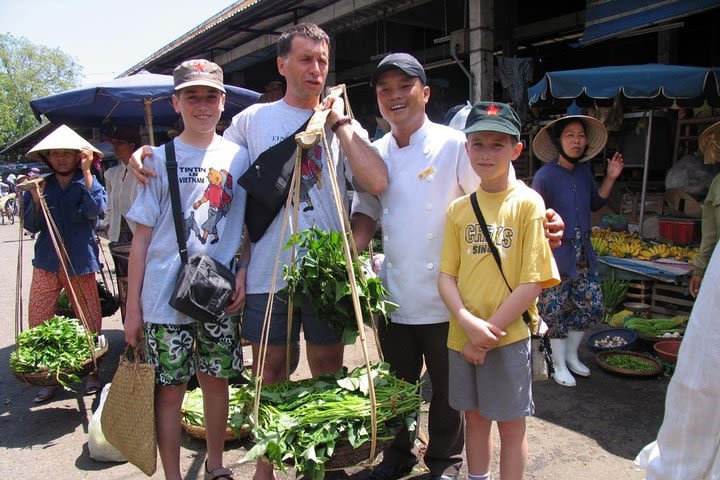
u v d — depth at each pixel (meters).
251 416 2.25
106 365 4.83
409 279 2.61
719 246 1.68
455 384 2.42
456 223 2.42
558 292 3.96
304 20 9.67
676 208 6.66
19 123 57.69
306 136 2.18
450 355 2.44
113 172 5.14
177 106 2.67
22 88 58.19
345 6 8.80
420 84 2.54
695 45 10.81
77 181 4.38
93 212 4.34
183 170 2.56
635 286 5.61
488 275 2.30
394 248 2.65
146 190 2.54
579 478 2.91
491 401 2.30
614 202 7.90
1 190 25.33
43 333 3.89
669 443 1.79
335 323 2.50
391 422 2.25
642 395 3.86
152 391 2.47
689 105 6.01
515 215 2.27
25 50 59.75
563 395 3.89
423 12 10.45
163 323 2.52
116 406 2.55
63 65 62.19
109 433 2.59
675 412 1.76
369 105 13.09
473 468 2.46
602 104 7.11
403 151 2.65
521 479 2.36
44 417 3.87
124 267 4.79
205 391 2.73
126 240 5.20
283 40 2.59
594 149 3.86
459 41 8.06
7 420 3.85
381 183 2.53
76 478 3.09
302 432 2.10
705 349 1.66
